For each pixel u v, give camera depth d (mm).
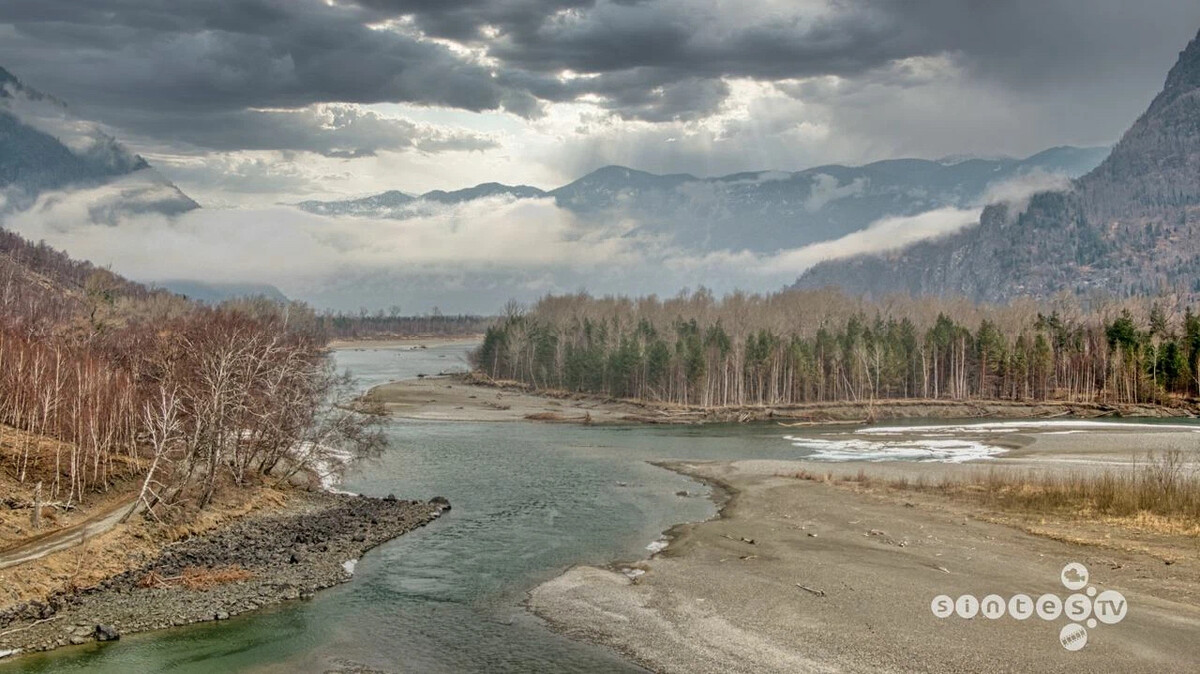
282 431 70875
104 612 40750
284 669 35656
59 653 36281
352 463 83875
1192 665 33500
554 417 148500
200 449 64375
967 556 49656
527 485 80688
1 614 38844
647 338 197750
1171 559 47375
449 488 78938
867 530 57250
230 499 62594
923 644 36656
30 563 43344
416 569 50812
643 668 35906
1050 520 58219
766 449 109875
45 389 69625
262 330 87125
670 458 100438
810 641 37719
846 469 87438
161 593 43812
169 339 97250
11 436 62656
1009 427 133500
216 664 35938
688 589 45781
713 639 38625
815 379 171625
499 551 55156
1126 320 173125
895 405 163750
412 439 118188
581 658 37031
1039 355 170625
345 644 38500
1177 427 127750
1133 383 160375
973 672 33875
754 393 181000
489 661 36719
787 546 53812
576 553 54594
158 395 71938
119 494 58781
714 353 175250
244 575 47094
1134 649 35062
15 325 113062
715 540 56469
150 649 37219
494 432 128875
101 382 71438
